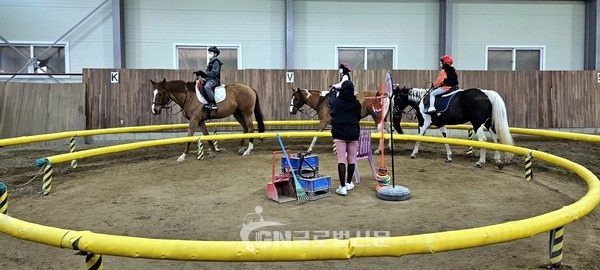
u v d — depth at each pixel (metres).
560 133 8.16
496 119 6.92
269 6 12.83
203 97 8.30
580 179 6.73
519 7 13.20
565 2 13.24
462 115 7.26
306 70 12.05
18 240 3.93
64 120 11.17
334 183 6.19
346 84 5.34
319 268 3.27
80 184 6.37
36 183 6.43
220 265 3.35
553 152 9.41
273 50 12.92
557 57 13.29
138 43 12.50
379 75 12.10
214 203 5.20
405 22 13.13
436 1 13.12
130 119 11.62
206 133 8.84
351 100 5.38
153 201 5.32
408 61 13.23
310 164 5.60
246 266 3.32
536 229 2.84
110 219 4.58
